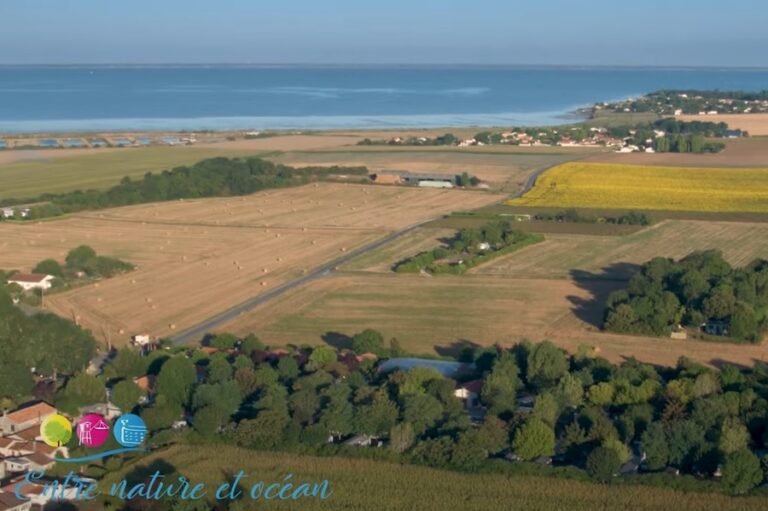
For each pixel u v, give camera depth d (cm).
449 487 7312
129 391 8756
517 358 9681
